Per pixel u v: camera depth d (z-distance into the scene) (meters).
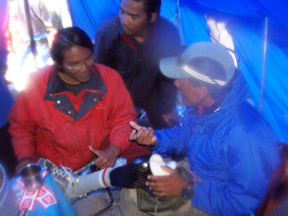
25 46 4.35
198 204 1.37
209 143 1.37
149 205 1.36
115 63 2.39
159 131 1.73
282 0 1.66
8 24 4.12
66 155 1.68
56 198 1.20
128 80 2.42
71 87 1.51
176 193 1.27
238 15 2.06
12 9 4.09
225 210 1.30
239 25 2.18
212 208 1.34
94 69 1.58
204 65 1.28
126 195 1.48
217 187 1.35
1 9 3.93
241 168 1.24
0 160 2.52
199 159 1.48
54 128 1.56
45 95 1.49
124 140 1.71
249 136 1.22
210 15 2.34
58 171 1.49
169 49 2.24
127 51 2.22
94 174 1.39
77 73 1.37
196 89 1.33
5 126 2.82
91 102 1.55
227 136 1.28
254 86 2.44
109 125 1.79
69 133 1.58
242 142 1.23
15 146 1.62
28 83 1.52
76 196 1.54
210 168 1.47
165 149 1.68
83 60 1.32
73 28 1.34
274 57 2.19
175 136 1.70
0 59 4.09
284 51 2.10
